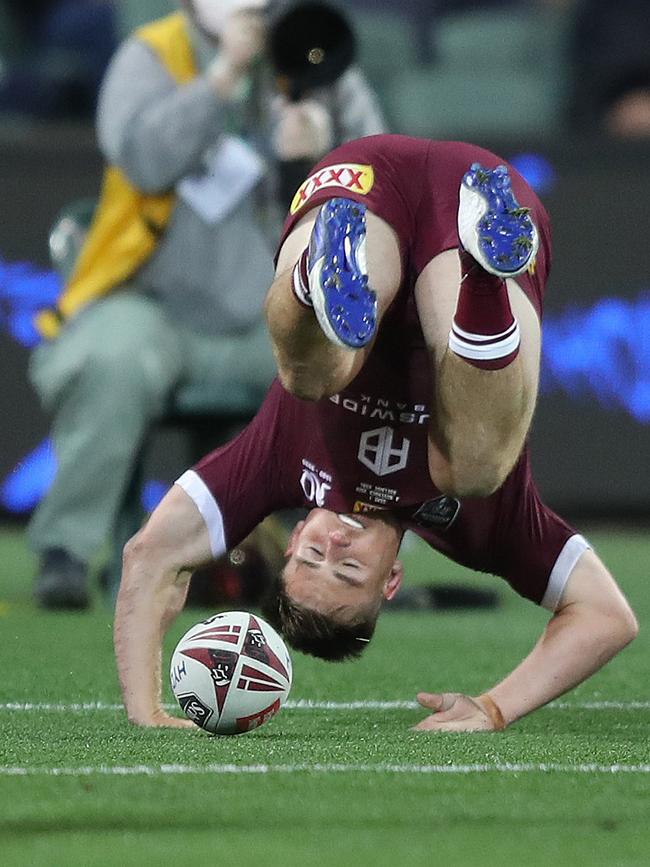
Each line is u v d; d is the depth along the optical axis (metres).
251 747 16.66
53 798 13.87
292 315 15.66
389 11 50.53
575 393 44.72
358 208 15.30
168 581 18.42
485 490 16.75
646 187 44.38
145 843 12.44
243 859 11.97
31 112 47.47
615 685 23.02
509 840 12.61
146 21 37.62
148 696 18.38
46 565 30.84
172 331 30.94
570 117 49.84
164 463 44.03
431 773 15.05
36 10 53.16
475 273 15.52
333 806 13.66
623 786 14.59
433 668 24.66
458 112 49.41
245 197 31.14
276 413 18.02
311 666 24.59
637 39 49.38
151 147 30.11
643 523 45.66
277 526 30.48
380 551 17.55
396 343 17.08
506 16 51.00
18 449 44.16
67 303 31.09
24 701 20.75
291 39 29.05
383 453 17.17
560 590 18.33
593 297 44.44
